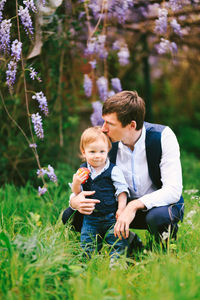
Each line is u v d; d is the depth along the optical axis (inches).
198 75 277.3
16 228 115.6
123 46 161.3
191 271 82.6
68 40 164.4
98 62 159.0
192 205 130.9
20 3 118.3
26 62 130.4
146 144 100.2
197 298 72.8
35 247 87.4
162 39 138.4
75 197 102.4
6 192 148.9
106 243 102.4
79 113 263.0
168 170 99.8
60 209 130.2
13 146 181.9
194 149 328.8
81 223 110.6
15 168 181.5
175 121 374.9
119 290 76.8
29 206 139.5
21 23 115.0
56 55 167.8
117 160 105.2
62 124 192.4
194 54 215.0
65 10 149.9
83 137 101.7
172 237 100.5
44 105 112.0
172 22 139.1
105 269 86.8
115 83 154.6
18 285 76.4
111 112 95.4
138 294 78.6
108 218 102.6
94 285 75.0
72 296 77.3
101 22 161.6
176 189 98.5
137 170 103.0
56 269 84.3
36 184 171.5
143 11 163.6
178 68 283.4
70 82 189.0
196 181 198.5
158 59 332.2
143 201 97.0
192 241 104.4
